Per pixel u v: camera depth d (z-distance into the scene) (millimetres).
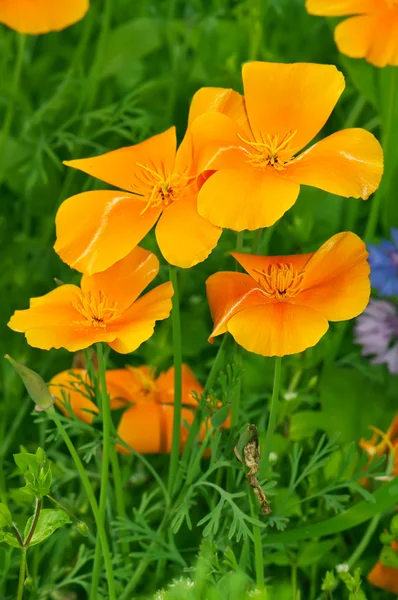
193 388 927
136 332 813
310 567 917
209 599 818
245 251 998
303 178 813
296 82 834
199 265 1058
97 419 884
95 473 936
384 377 987
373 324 989
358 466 878
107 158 844
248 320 805
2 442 984
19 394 1025
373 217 1037
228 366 857
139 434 917
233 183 810
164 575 911
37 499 820
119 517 883
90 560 939
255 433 806
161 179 828
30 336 819
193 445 887
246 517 830
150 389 934
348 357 1010
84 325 825
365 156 815
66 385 908
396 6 992
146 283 832
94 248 818
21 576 834
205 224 813
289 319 806
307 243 1044
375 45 996
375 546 936
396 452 907
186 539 925
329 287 821
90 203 828
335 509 887
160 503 915
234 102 852
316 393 987
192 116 850
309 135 834
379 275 984
